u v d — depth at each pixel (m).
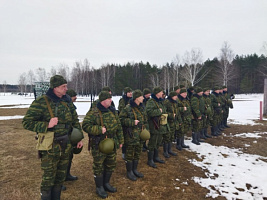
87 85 59.03
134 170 4.01
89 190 3.39
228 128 8.88
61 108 2.62
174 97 5.29
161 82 54.72
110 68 63.69
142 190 3.44
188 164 4.72
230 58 40.97
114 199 3.13
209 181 3.86
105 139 3.07
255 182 3.83
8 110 16.30
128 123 3.70
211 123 7.60
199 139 6.79
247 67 56.03
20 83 85.31
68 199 3.09
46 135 2.48
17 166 4.33
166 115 4.58
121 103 5.76
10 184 3.51
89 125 3.06
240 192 3.47
